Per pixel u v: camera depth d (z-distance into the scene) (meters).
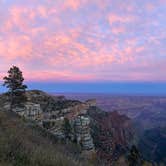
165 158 103.75
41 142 18.14
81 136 49.78
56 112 55.50
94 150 49.28
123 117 113.56
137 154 40.91
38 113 50.19
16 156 8.40
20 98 39.97
